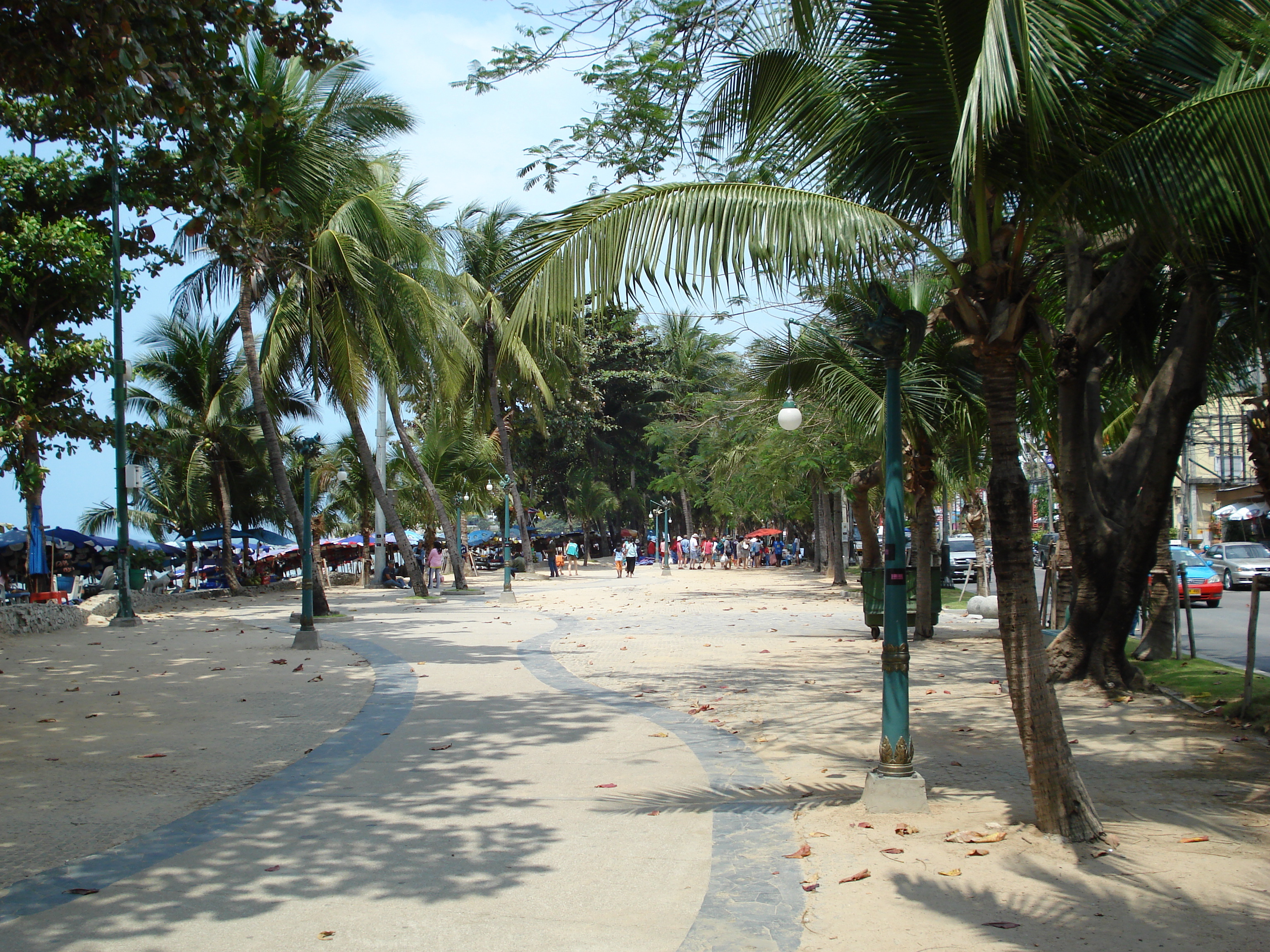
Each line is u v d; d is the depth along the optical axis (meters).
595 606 23.80
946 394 13.52
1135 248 9.16
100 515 37.12
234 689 10.80
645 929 4.28
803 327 14.53
